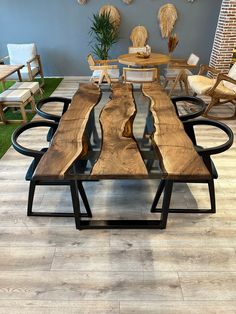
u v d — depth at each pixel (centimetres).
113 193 218
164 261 161
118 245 171
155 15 495
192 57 429
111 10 487
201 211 195
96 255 165
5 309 137
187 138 170
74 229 184
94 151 157
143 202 208
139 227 182
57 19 502
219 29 463
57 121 219
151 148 159
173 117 201
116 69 430
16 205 204
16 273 154
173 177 135
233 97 342
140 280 150
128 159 147
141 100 237
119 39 517
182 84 468
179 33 510
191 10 487
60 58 543
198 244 172
